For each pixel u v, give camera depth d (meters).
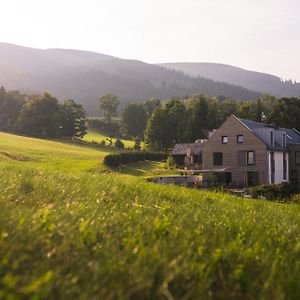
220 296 3.84
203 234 5.68
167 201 9.72
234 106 101.00
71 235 4.55
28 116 114.50
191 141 91.81
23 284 3.37
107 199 8.26
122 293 3.45
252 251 4.93
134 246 4.55
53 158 57.88
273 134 52.16
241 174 51.62
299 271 4.46
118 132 149.00
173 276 3.73
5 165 14.98
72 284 3.47
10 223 4.52
